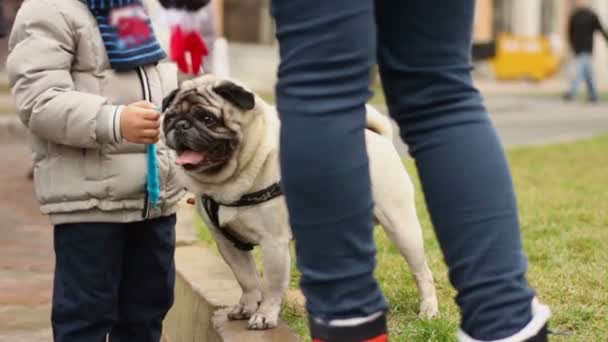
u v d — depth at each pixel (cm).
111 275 318
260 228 336
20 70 298
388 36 217
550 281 429
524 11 3131
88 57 309
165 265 336
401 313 396
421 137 215
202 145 305
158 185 312
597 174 864
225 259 362
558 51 2950
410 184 389
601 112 1906
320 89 200
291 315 386
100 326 319
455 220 209
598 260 476
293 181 202
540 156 1029
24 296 486
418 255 387
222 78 324
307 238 203
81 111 293
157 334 344
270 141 326
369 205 205
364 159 202
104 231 310
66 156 307
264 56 2428
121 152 309
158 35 399
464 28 216
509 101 2025
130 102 316
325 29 198
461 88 215
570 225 577
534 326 206
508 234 209
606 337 344
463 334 212
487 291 206
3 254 573
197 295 400
